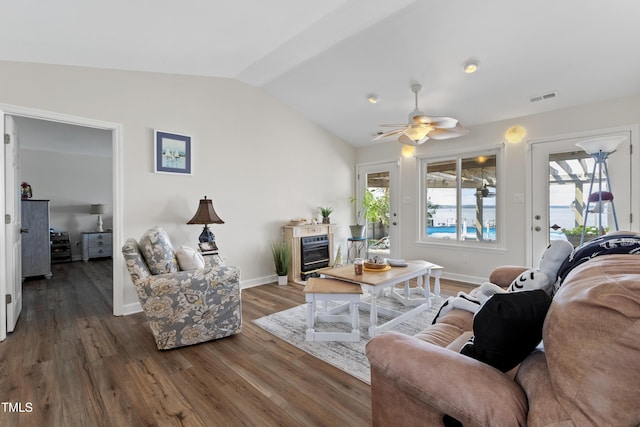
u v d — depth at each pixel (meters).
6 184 2.64
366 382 1.95
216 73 3.76
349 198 5.84
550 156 3.77
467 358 1.00
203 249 3.38
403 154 5.14
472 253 4.43
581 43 2.71
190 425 1.57
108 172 6.73
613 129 3.34
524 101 3.67
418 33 2.83
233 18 2.43
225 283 2.55
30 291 4.02
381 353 1.08
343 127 5.22
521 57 2.98
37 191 5.91
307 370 2.09
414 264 3.31
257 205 4.37
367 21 2.67
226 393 1.83
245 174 4.23
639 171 3.21
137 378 1.99
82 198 6.41
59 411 1.67
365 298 3.66
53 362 2.18
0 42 2.32
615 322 0.69
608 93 3.30
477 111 4.03
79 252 6.37
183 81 3.64
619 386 0.67
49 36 2.34
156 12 2.19
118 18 2.21
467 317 1.79
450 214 4.71
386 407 1.12
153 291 2.30
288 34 2.82
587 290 0.78
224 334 2.56
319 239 4.91
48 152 6.02
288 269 4.50
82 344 2.47
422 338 1.52
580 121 3.55
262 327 2.81
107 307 3.39
